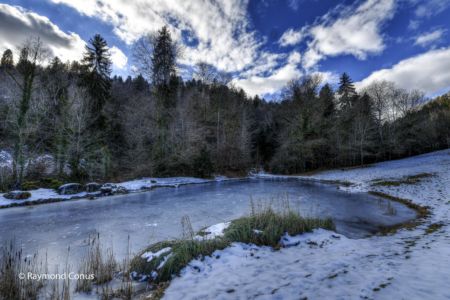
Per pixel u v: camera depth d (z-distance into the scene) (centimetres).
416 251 418
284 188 1753
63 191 1322
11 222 811
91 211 988
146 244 591
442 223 651
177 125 2556
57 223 797
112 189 1539
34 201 1153
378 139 3491
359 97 3953
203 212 955
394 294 250
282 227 573
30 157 1539
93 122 2172
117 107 3091
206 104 3250
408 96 3750
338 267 365
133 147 2433
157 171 2227
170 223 791
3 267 377
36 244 595
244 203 1145
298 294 281
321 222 653
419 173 1741
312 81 3625
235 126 3472
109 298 331
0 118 1641
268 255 463
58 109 2034
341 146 3103
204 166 2550
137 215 909
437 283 270
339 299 254
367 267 351
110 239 632
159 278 387
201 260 435
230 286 333
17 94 1575
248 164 3512
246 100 4725
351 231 673
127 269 424
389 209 880
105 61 2678
